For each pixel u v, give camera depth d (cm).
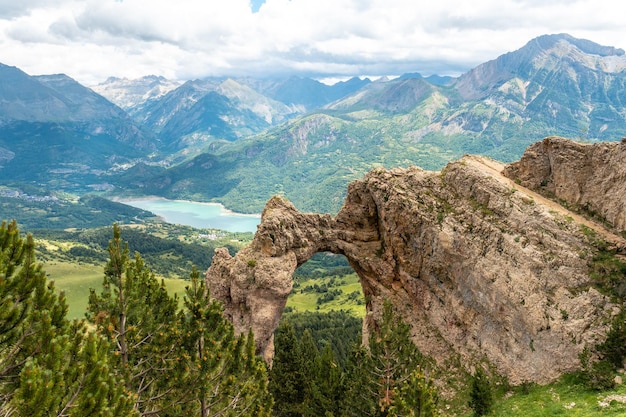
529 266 4934
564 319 4569
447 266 5841
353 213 7200
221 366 3588
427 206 6175
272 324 6425
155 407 3428
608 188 5119
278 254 6612
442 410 5088
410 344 4906
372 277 6956
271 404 3856
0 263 2238
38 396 1778
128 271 3528
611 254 4709
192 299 3719
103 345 2289
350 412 4972
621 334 4112
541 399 4278
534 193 5716
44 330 2266
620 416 3456
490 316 5284
